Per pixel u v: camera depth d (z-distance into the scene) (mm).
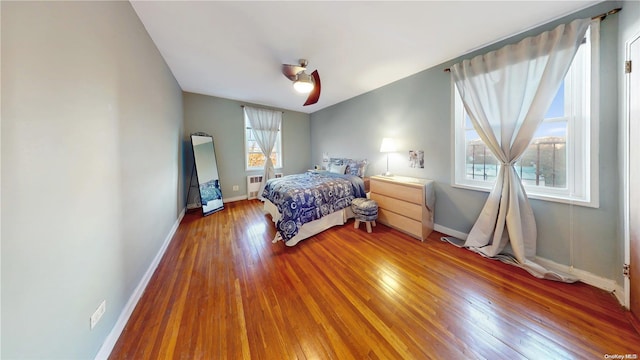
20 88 682
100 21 1135
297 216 2447
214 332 1239
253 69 2762
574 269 1691
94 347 1008
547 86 1696
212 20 1751
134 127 1565
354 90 3609
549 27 1741
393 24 1803
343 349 1127
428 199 2547
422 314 1359
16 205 664
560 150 1774
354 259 2078
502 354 1083
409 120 2980
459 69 2287
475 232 2205
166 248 2346
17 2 677
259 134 4688
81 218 952
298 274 1837
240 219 3377
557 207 1764
